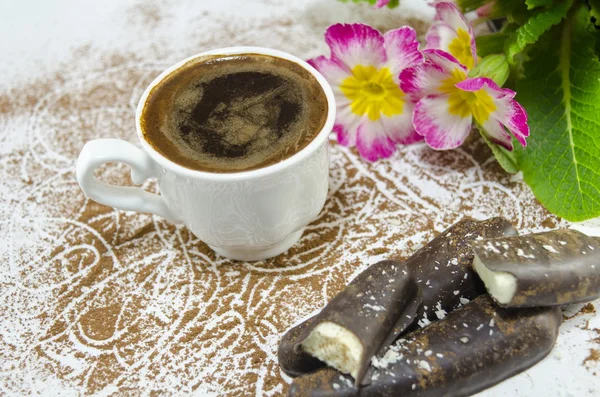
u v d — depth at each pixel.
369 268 0.27
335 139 0.35
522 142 0.30
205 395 0.27
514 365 0.26
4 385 0.27
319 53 0.38
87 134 0.36
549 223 0.31
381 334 0.25
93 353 0.28
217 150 0.27
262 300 0.29
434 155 0.34
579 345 0.27
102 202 0.29
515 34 0.31
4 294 0.30
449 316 0.26
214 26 0.40
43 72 0.39
